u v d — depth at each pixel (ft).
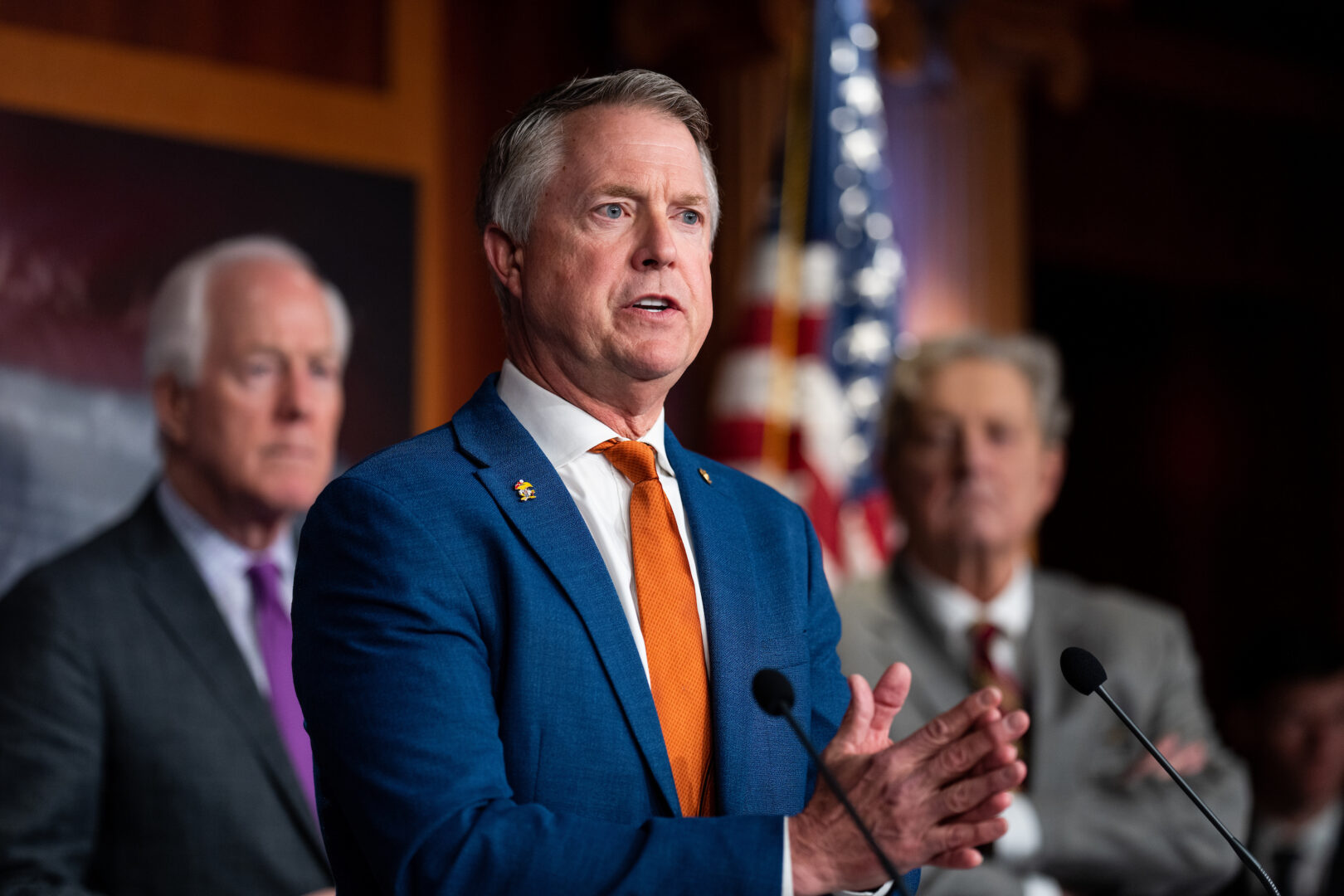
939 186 22.34
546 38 20.76
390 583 6.19
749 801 6.49
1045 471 14.90
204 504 15.87
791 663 6.94
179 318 16.81
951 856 5.72
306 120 18.51
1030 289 28.76
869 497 18.26
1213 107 27.78
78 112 17.15
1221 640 30.35
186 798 13.24
